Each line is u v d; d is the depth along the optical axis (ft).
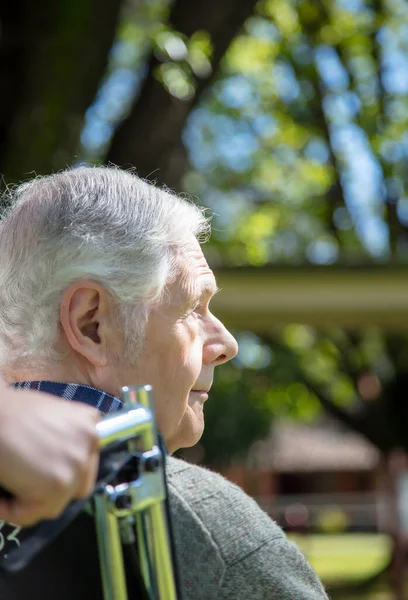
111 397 3.96
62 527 2.52
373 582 44.55
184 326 4.26
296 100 39.04
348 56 35.63
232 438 52.60
